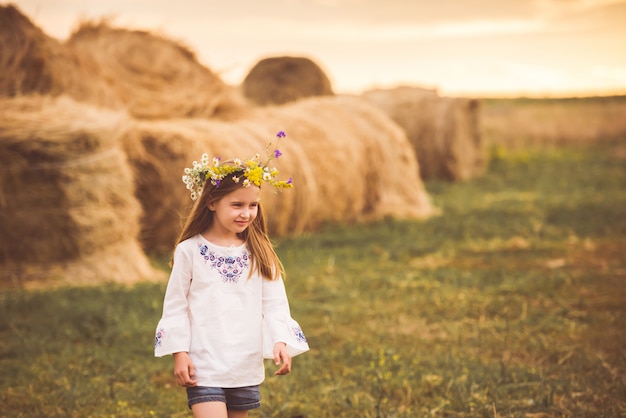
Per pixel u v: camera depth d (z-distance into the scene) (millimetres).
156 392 5164
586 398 4926
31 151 8055
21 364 5672
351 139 12977
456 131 19891
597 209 13852
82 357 5844
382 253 10266
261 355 3646
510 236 11430
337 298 7879
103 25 12102
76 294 7512
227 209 3592
